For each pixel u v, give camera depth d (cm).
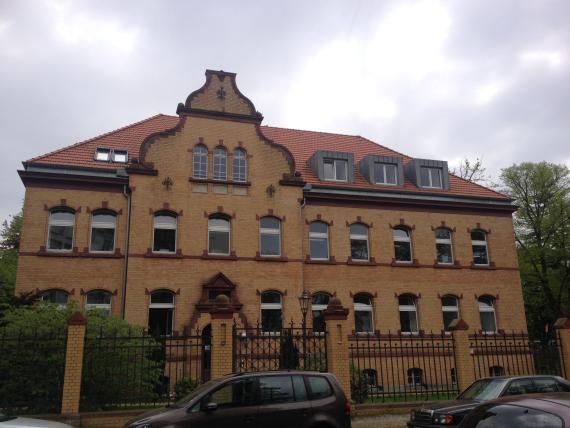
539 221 3378
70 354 1259
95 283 2008
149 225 2088
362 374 1571
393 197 2505
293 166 2344
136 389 1370
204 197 2188
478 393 1195
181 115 2241
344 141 2992
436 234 2588
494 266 2612
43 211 2027
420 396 1730
